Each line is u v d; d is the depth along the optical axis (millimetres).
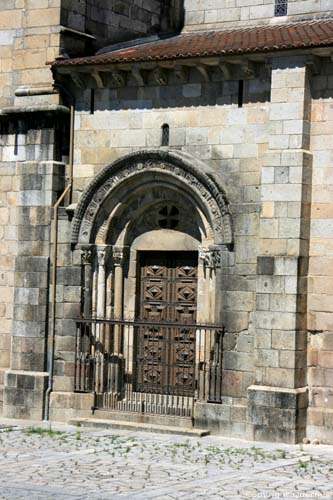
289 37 28781
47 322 30906
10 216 31703
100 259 30562
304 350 27484
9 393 31141
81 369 30344
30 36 31344
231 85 28672
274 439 27156
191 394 29594
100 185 30359
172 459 24500
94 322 30109
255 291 28031
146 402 29797
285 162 27469
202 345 28984
